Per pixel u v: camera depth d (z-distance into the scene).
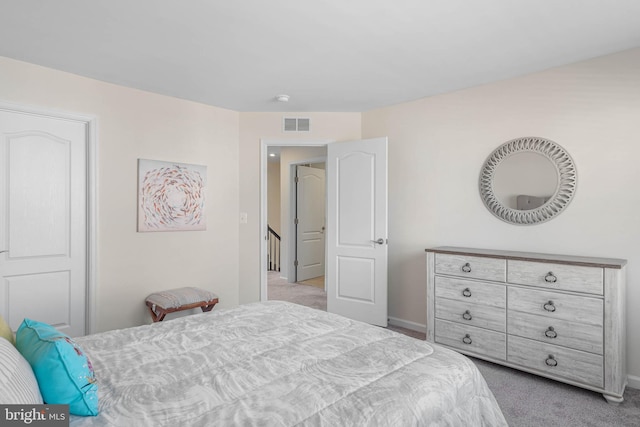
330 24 2.31
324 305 4.98
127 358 1.57
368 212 4.04
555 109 2.99
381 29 2.37
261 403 1.20
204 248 4.08
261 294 4.45
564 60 2.85
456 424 1.40
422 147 3.85
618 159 2.70
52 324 3.10
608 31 2.38
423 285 3.85
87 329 3.25
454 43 2.56
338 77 3.25
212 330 1.92
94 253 3.27
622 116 2.68
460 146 3.56
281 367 1.47
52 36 2.47
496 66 2.97
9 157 2.89
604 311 2.38
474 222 3.46
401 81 3.33
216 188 4.18
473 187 3.46
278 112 4.39
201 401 1.22
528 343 2.69
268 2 2.05
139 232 3.58
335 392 1.28
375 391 1.29
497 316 2.85
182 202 3.88
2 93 2.82
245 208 4.39
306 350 1.65
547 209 3.00
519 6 2.09
